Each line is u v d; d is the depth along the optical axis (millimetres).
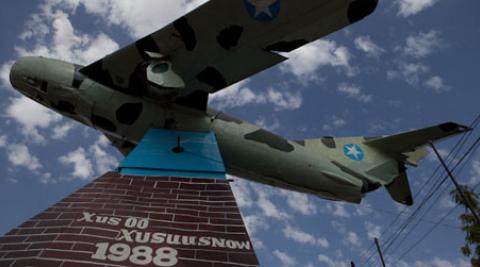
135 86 7316
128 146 8438
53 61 7594
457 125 8797
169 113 7363
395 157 9836
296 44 6656
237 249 3535
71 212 4035
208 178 5543
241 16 6258
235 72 7121
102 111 7332
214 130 7434
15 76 7582
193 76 7156
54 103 7562
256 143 7629
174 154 6238
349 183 8023
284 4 6016
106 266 3096
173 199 4652
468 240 13992
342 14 6145
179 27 6496
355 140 9734
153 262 3230
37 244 3305
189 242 3609
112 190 4773
